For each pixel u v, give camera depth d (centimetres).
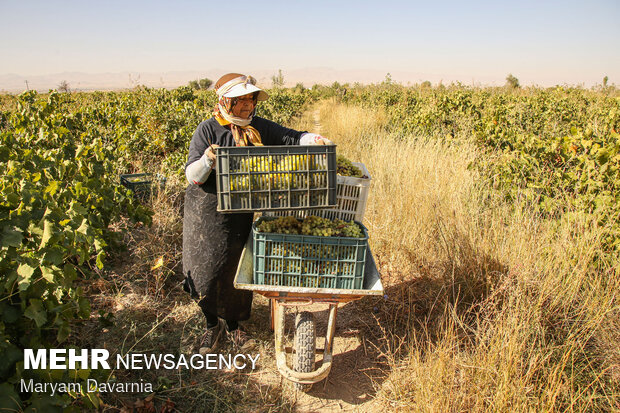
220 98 300
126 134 852
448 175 628
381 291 274
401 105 1588
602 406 288
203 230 314
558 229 448
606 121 793
